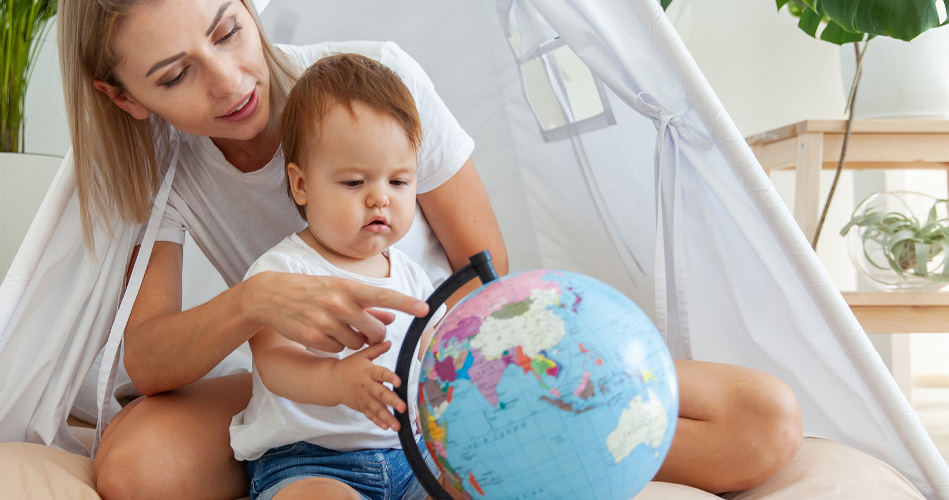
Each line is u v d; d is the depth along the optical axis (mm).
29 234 972
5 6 1750
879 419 1008
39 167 1664
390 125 850
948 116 1764
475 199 1135
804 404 1081
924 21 1452
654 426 623
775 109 2180
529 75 1476
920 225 1621
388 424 679
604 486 612
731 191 1022
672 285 1121
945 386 2328
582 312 630
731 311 1108
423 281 967
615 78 1077
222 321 829
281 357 812
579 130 1335
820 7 1618
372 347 725
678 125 1040
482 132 1626
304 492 766
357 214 851
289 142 904
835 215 2191
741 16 2166
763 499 887
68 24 897
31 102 2107
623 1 1022
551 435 592
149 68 846
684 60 975
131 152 989
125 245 1026
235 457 918
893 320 1544
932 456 955
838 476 895
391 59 1089
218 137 946
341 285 722
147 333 938
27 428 1052
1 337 962
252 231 1106
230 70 858
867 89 1811
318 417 842
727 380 916
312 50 1119
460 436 617
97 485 894
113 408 1374
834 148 1647
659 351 649
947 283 1587
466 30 1541
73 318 1019
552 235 1639
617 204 1333
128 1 813
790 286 1017
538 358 601
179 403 969
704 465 907
